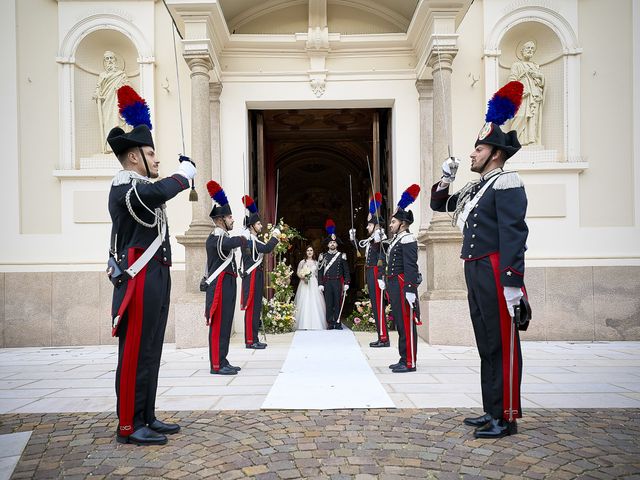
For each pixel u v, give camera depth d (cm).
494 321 330
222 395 448
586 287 820
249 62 895
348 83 895
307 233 2223
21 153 838
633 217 830
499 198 325
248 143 917
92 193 836
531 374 533
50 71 844
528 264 825
